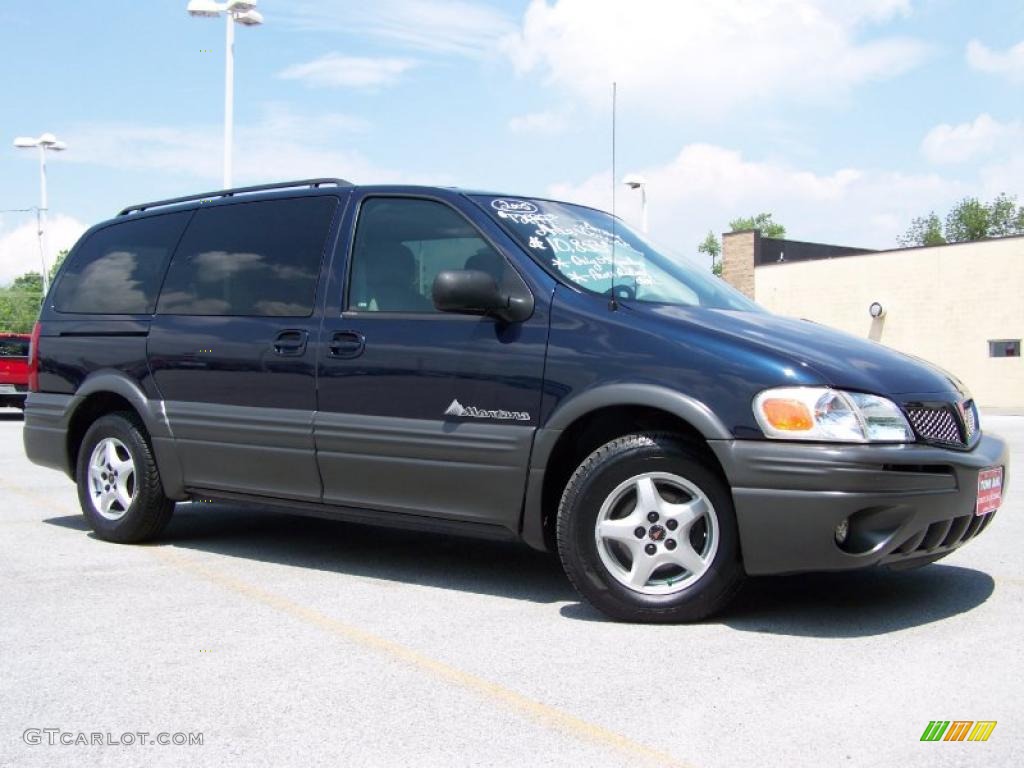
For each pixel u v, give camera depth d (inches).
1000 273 1135.6
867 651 151.6
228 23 682.2
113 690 137.1
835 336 182.5
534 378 176.9
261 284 218.7
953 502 161.8
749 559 160.2
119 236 257.4
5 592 190.7
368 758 114.8
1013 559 218.4
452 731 122.1
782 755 114.3
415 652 152.9
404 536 250.1
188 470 226.2
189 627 166.6
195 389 224.1
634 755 114.7
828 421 156.2
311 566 214.7
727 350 165.0
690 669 143.7
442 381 186.2
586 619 171.6
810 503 155.3
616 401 167.8
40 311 266.1
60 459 253.9
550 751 116.0
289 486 209.2
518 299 182.4
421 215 200.5
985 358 1151.0
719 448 160.1
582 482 169.8
